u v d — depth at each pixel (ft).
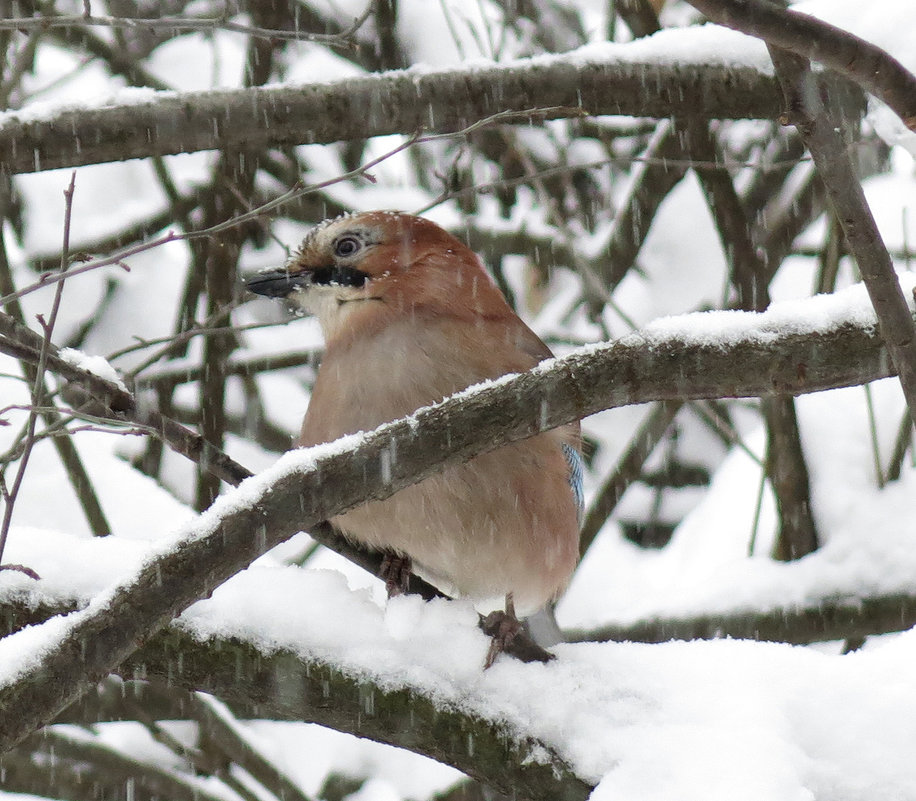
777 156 42.04
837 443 34.55
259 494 18.24
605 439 46.47
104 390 22.47
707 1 16.22
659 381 18.53
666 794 16.70
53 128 28.55
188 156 46.34
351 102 29.76
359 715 19.15
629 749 17.66
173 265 46.09
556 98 30.81
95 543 20.71
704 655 18.97
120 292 44.80
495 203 47.32
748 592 32.12
